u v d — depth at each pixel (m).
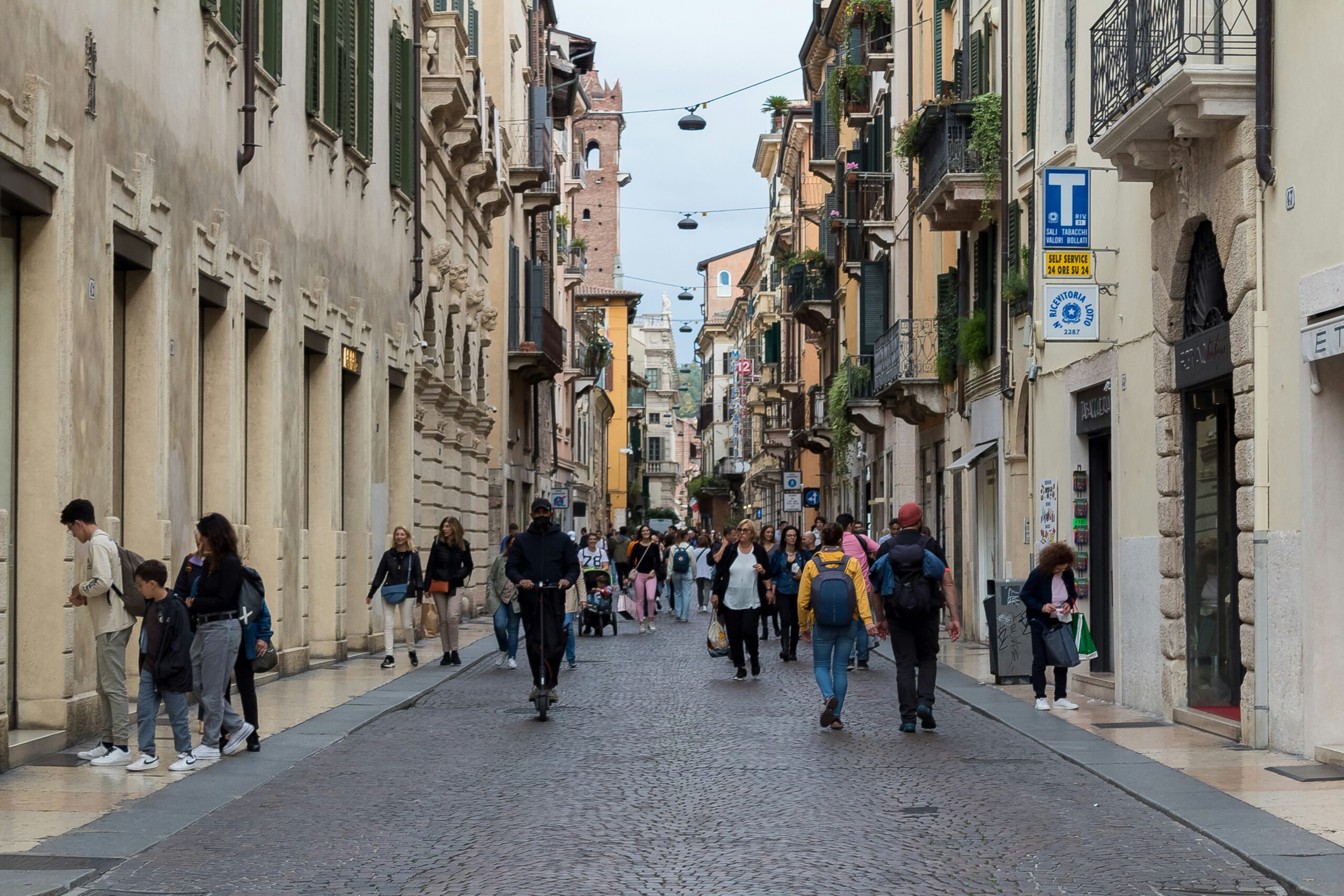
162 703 17.34
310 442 24.33
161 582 12.90
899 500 39.78
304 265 22.75
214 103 18.36
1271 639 14.02
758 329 89.75
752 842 9.98
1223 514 15.70
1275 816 10.56
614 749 14.45
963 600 30.92
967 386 30.47
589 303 111.19
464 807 11.33
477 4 39.97
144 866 9.30
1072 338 18.83
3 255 13.55
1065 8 22.08
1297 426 13.50
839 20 51.34
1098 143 16.80
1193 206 15.59
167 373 16.56
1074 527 20.69
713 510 131.62
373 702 18.22
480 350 40.78
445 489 36.22
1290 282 13.61
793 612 25.14
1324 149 12.96
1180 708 16.23
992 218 27.17
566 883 8.79
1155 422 17.05
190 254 17.33
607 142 114.56
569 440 73.19
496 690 20.44
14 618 13.70
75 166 13.98
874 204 44.44
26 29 12.97
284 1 21.45
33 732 13.57
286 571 21.78
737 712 17.56
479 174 36.72
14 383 13.61
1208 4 14.67
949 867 9.23
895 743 14.88
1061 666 17.66
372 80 26.75
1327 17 12.90
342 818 10.85
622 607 35.25
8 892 8.32
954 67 31.44
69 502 13.61
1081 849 9.73
